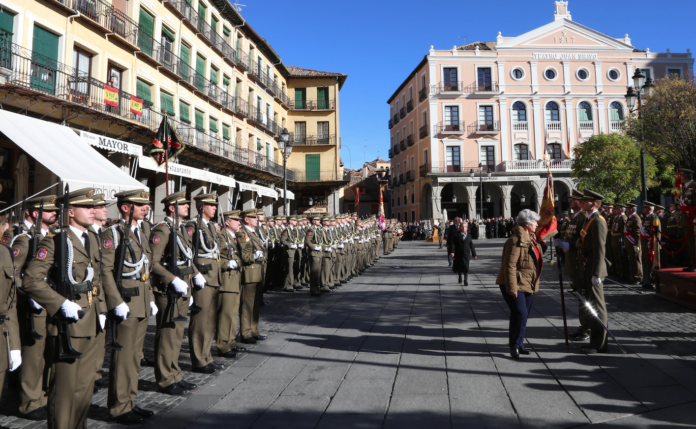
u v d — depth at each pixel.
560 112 43.41
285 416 4.13
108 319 4.07
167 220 5.04
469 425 3.85
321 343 6.64
